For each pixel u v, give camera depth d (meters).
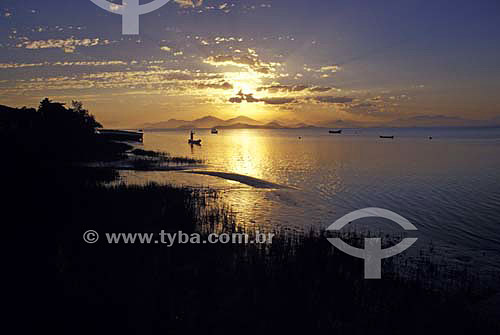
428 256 17.67
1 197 22.72
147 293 12.29
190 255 15.93
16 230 17.38
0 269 13.19
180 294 12.38
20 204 21.73
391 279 14.66
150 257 15.38
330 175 45.66
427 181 41.28
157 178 39.19
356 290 13.47
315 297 12.71
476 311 12.46
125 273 13.72
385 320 11.49
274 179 41.59
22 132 50.28
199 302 11.91
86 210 21.81
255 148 103.06
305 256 16.50
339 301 12.59
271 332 10.47
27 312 10.66
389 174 46.97
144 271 14.01
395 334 10.77
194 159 60.44
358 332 10.72
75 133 61.34
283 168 52.66
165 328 10.37
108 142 71.81
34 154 41.38
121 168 46.03
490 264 16.77
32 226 18.16
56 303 11.27
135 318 10.75
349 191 34.88
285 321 11.07
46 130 55.38
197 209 25.00
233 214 24.58
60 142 54.06
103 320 10.56
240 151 89.19
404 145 118.38
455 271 15.86
